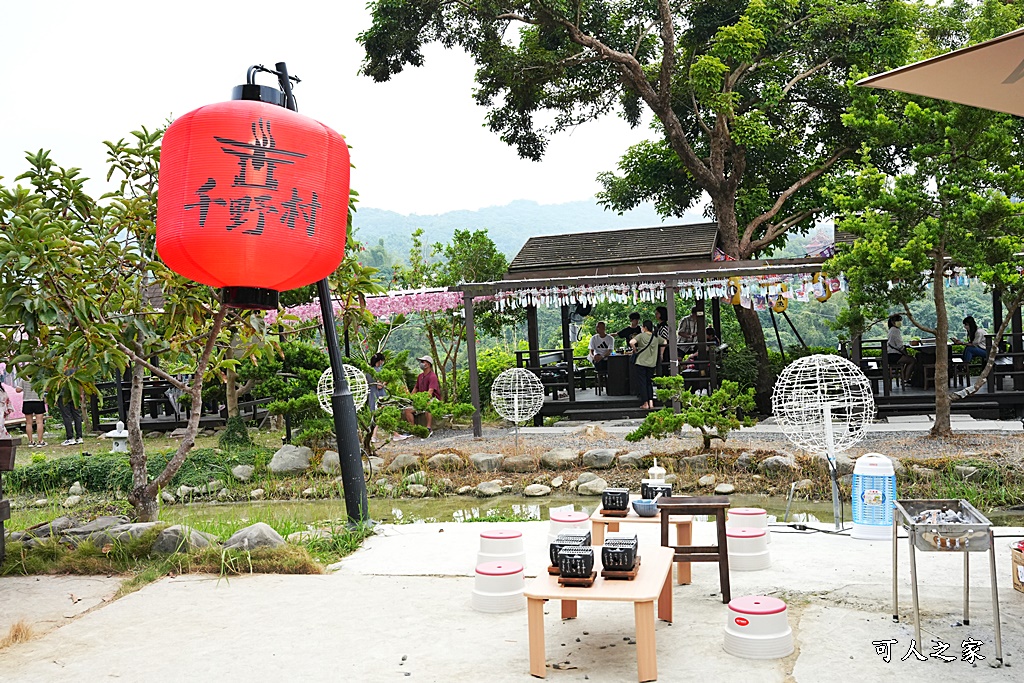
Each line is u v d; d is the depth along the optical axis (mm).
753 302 14945
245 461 13445
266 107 5285
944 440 11914
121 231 7883
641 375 16406
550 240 20016
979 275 11086
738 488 10867
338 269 8898
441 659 4637
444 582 6242
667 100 18359
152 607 5816
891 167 19609
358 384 13477
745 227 21234
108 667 4719
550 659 4566
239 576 6574
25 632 5273
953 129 11008
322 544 7559
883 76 4156
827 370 7891
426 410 14328
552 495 11391
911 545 4480
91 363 7242
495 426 16781
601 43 18656
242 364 15414
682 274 14789
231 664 4699
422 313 20406
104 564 7008
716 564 6379
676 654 4547
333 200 5469
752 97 20000
